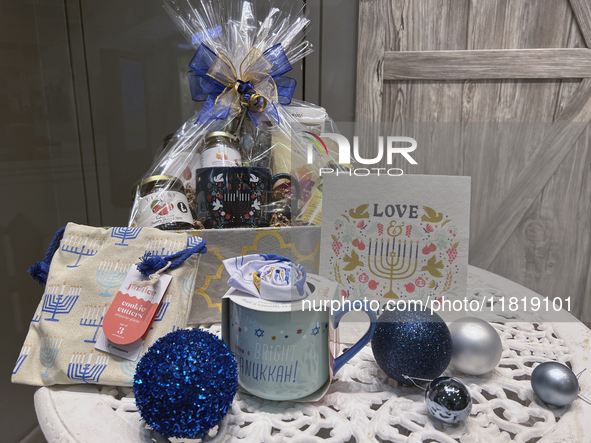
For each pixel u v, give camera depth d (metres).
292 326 0.42
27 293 1.13
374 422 0.42
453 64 1.19
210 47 0.75
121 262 0.54
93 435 0.40
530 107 1.19
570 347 0.57
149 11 1.26
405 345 0.45
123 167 1.36
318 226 0.56
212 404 0.38
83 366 0.48
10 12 1.07
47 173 1.22
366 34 1.21
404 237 0.47
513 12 1.17
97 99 1.30
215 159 0.66
